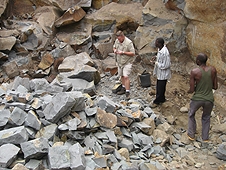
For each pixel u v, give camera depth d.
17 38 8.58
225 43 6.78
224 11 6.79
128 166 4.54
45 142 4.31
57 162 4.07
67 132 4.85
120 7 9.50
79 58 7.97
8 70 7.99
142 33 8.36
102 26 9.30
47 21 9.15
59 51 8.52
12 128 4.61
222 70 7.00
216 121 6.41
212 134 6.04
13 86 6.39
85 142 4.92
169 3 8.26
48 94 5.88
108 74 8.12
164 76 6.36
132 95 7.18
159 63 6.29
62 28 9.41
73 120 4.96
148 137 5.55
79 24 9.42
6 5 9.20
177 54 8.16
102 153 4.80
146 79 7.38
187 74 7.79
